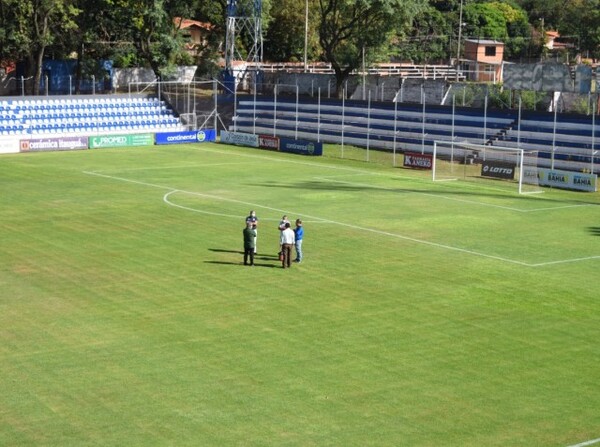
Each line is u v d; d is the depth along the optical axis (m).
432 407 28.14
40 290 40.47
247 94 110.31
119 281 42.09
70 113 97.06
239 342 33.88
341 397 28.78
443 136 90.62
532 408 28.23
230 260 46.31
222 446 25.09
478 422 27.08
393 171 80.69
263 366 31.42
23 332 34.69
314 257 47.41
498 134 87.38
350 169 81.19
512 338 35.00
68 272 43.53
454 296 40.62
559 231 55.59
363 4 101.94
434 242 51.53
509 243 51.72
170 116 103.12
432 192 69.31
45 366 31.08
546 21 189.12
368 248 49.72
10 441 25.22
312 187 70.19
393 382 30.17
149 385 29.48
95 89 123.62
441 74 135.88
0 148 86.44
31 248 48.34
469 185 73.69
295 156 89.19
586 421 27.31
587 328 36.41
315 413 27.48
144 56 116.81
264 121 103.75
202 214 58.22
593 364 32.28
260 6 113.69
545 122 85.06
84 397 28.41
